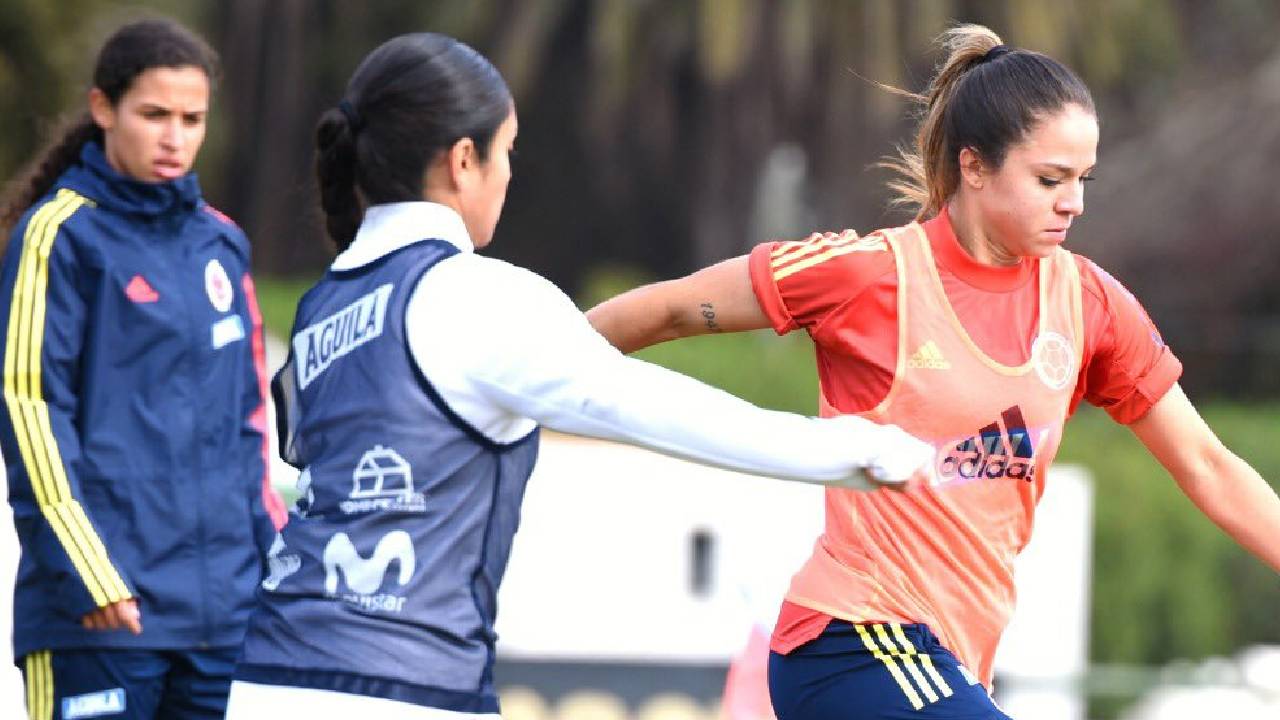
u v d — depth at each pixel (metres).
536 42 91.44
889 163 14.40
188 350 15.88
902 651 13.34
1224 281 77.81
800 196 91.56
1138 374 14.05
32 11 51.88
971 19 87.75
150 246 15.88
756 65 88.81
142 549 15.61
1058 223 13.03
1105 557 45.06
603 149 95.44
